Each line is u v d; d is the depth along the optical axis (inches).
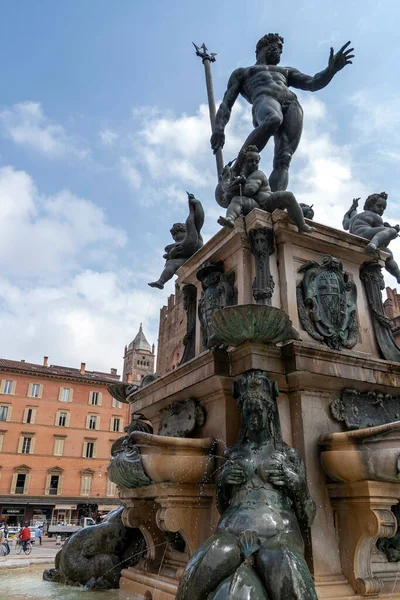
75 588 186.9
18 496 1748.3
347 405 161.3
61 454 1854.1
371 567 139.6
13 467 1775.3
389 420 169.8
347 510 139.9
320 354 155.9
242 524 110.3
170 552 168.9
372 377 166.9
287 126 251.9
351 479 137.2
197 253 219.5
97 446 1916.8
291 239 187.9
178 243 243.0
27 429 1828.2
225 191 215.0
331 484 143.9
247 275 184.1
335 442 142.9
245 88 259.8
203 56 318.3
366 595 129.6
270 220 187.6
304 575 90.1
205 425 165.3
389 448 131.6
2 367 1845.5
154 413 207.0
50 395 1899.6
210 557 97.4
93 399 1962.4
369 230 217.2
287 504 121.0
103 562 189.8
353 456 135.3
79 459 1875.0
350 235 201.9
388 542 145.9
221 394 158.2
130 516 171.2
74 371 2102.6
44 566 297.6
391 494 136.2
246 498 120.1
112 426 1958.7
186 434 168.6
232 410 155.1
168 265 235.3
